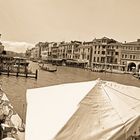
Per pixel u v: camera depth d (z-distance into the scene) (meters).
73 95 7.29
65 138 5.86
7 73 50.59
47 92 8.44
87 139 6.03
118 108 6.80
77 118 6.27
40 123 6.43
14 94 31.11
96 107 6.70
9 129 9.73
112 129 6.28
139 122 6.59
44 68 57.88
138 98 7.60
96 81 7.91
